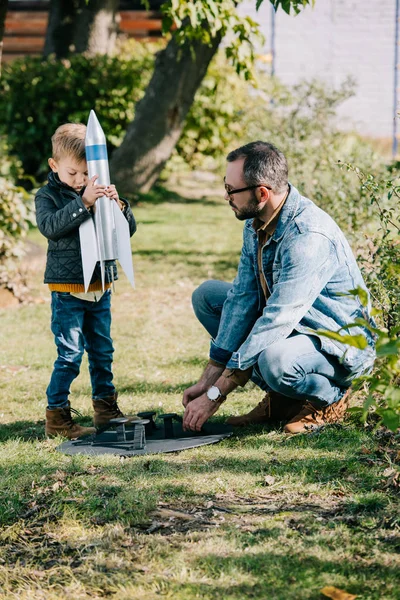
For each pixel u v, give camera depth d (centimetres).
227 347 388
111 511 304
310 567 259
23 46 1984
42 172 1384
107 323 409
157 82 1284
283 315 362
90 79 1360
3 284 737
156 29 1914
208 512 302
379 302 450
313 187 809
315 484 322
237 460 353
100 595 251
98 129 372
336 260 372
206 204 1383
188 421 375
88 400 469
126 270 377
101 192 368
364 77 1897
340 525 284
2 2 746
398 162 542
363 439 368
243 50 812
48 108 1370
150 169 1342
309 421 392
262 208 365
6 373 533
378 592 243
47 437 397
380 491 311
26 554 279
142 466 348
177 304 730
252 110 1120
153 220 1209
